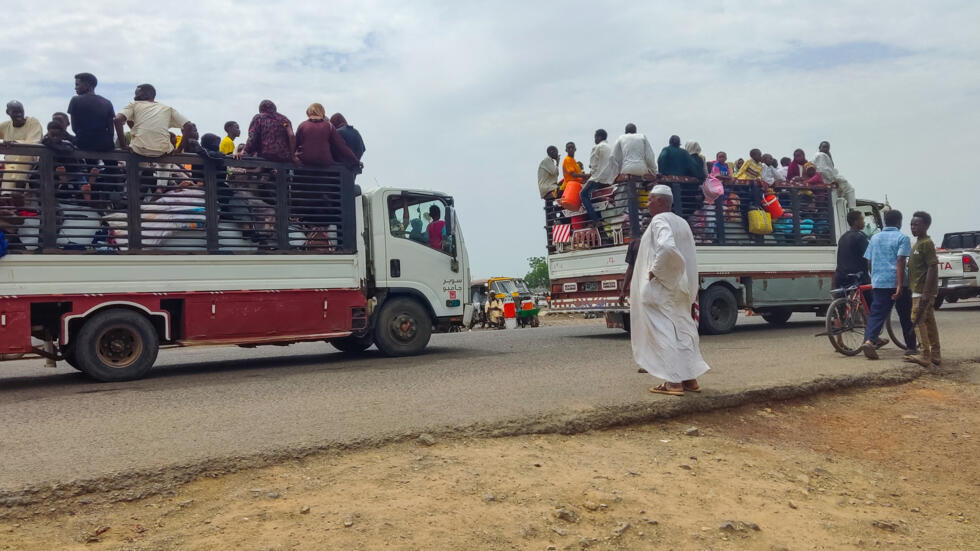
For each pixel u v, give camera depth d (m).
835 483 5.40
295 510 4.17
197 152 9.37
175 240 9.30
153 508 4.25
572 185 13.45
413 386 7.73
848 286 10.50
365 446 5.25
